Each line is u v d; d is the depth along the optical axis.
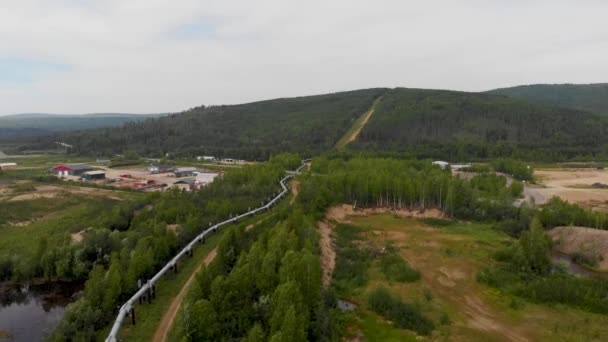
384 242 83.88
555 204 102.31
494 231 91.75
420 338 48.28
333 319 49.03
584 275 68.31
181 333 38.97
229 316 43.12
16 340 48.16
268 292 47.06
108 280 51.25
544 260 68.00
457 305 56.66
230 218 90.50
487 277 64.12
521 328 50.44
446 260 73.44
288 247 56.91
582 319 52.16
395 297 57.28
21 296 60.56
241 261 52.88
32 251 74.12
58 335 43.31
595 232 80.19
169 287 56.84
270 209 101.94
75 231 86.69
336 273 66.81
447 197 104.56
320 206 95.31
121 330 45.28
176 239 69.94
